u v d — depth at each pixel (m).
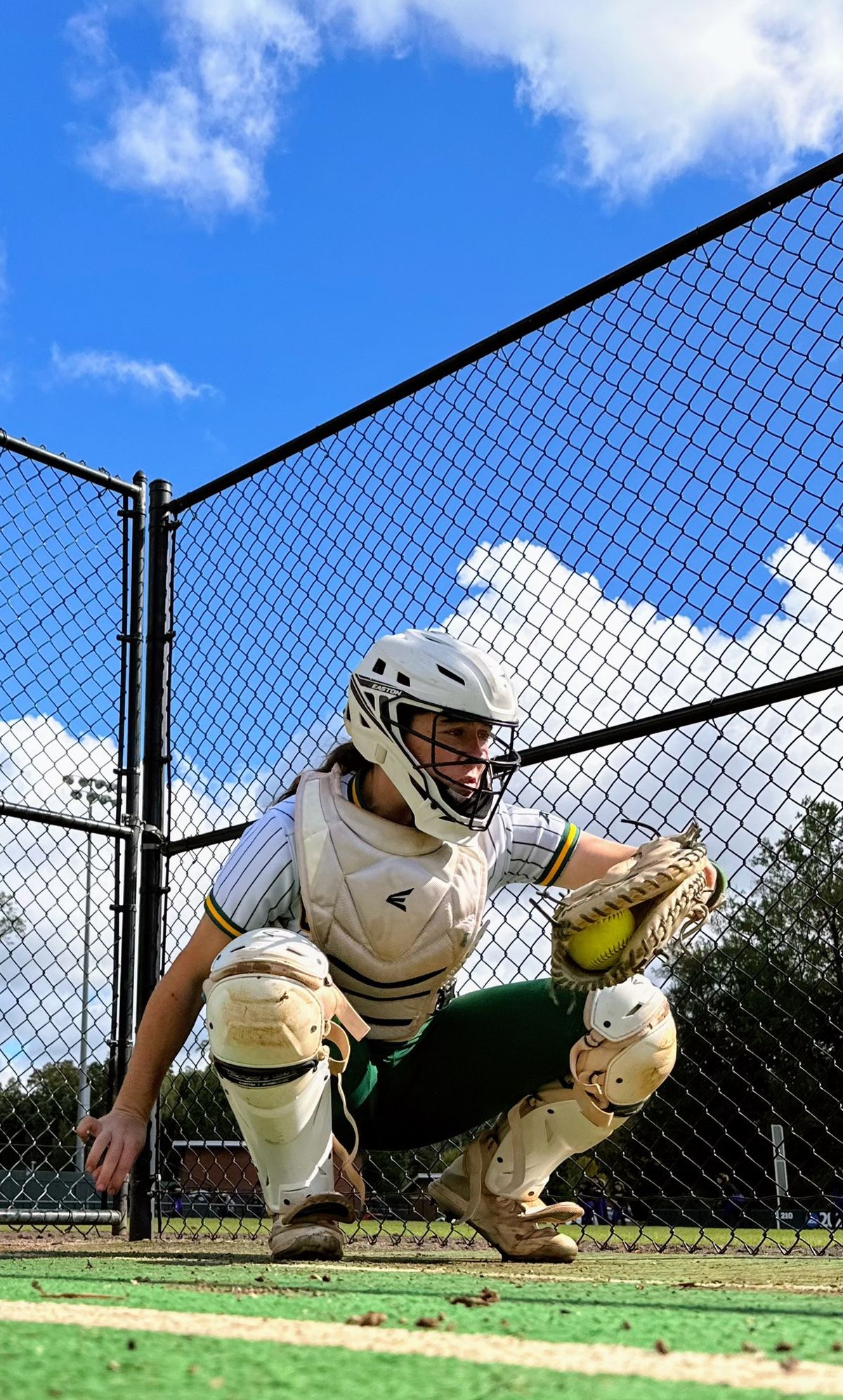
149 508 3.80
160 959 3.38
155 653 3.66
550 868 2.11
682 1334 0.88
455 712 1.80
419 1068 2.02
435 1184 2.02
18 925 3.18
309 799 1.94
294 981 1.64
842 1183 3.00
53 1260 1.91
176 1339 0.81
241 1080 1.64
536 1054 1.90
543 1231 1.91
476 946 2.00
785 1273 1.76
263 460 3.60
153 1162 3.10
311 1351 0.76
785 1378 0.67
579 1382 0.65
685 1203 6.79
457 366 3.21
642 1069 1.80
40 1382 0.64
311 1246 1.70
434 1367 0.70
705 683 2.63
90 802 3.35
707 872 1.86
